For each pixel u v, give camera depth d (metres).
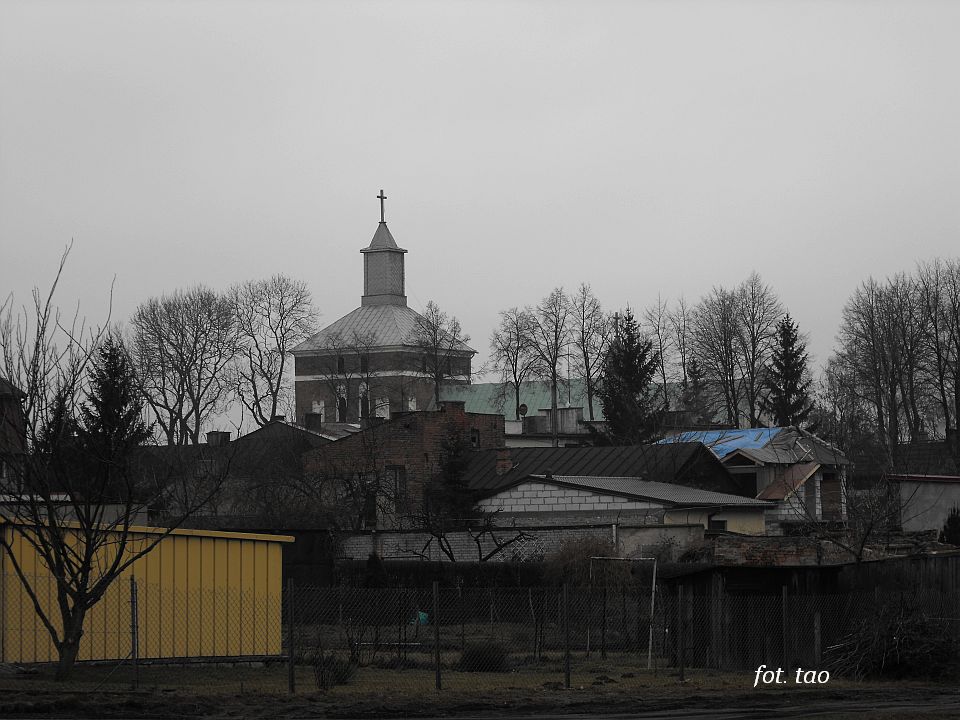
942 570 46.03
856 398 140.00
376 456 92.00
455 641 51.25
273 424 100.88
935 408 140.62
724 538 61.88
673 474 84.94
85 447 39.81
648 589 52.31
